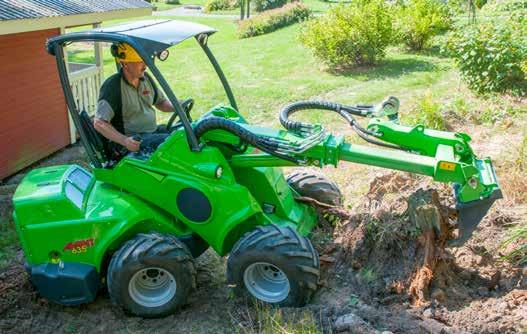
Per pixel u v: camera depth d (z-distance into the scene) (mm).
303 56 17531
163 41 4383
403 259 4574
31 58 8445
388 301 4387
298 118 10258
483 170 4340
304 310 4277
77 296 4543
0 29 6594
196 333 4348
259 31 24953
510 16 13117
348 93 12469
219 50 20391
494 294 4461
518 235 4883
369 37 14875
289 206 5004
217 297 4797
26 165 8531
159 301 4477
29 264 4738
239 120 4961
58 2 8164
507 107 9766
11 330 4535
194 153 4484
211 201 4430
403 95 11859
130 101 4875
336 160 4387
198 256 4977
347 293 4523
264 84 13922
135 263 4281
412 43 16828
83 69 10172
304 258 4199
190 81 14750
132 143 4672
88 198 4730
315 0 39344
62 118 9328
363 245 4746
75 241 4520
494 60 10555
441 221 4551
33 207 4539
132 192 4664
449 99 10930
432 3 17406
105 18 8836
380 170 7227
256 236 4293
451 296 4414
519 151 7137
